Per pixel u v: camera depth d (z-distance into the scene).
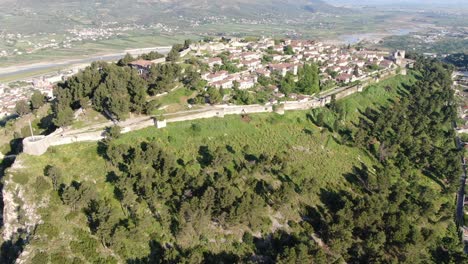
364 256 103.38
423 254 107.25
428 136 175.25
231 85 178.50
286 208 115.00
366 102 195.12
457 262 107.19
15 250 99.56
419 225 121.69
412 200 131.50
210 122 144.00
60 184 108.38
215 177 115.94
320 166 136.00
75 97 149.00
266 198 116.81
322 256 95.25
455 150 169.12
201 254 96.50
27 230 100.44
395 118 174.25
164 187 107.38
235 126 146.25
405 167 146.25
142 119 142.00
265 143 141.88
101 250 96.12
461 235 123.38
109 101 134.75
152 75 158.75
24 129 149.75
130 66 194.62
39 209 102.75
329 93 194.12
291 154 138.62
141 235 98.69
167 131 134.88
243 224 107.50
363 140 152.62
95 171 115.31
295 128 154.25
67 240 97.06
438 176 151.75
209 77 178.38
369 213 109.00
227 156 123.25
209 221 105.94
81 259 93.75
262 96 172.00
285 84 179.75
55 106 147.38
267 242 104.75
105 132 127.25
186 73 175.50
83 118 139.50
